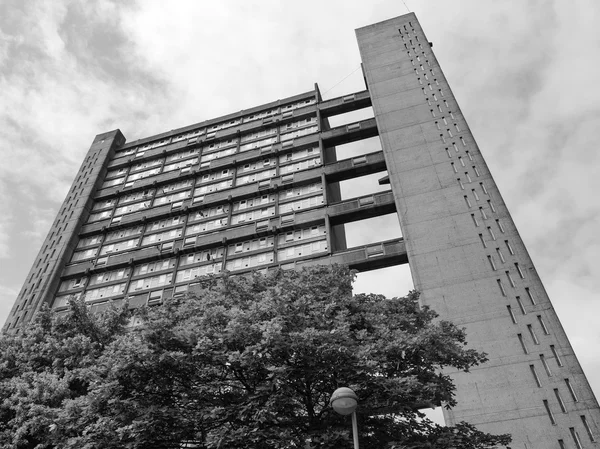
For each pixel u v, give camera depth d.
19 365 22.58
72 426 16.97
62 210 64.06
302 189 53.62
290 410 16.45
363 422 16.38
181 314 19.70
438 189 45.19
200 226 55.56
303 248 48.31
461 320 36.59
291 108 63.88
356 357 15.77
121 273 54.97
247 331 15.88
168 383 16.55
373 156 51.84
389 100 54.75
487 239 40.72
